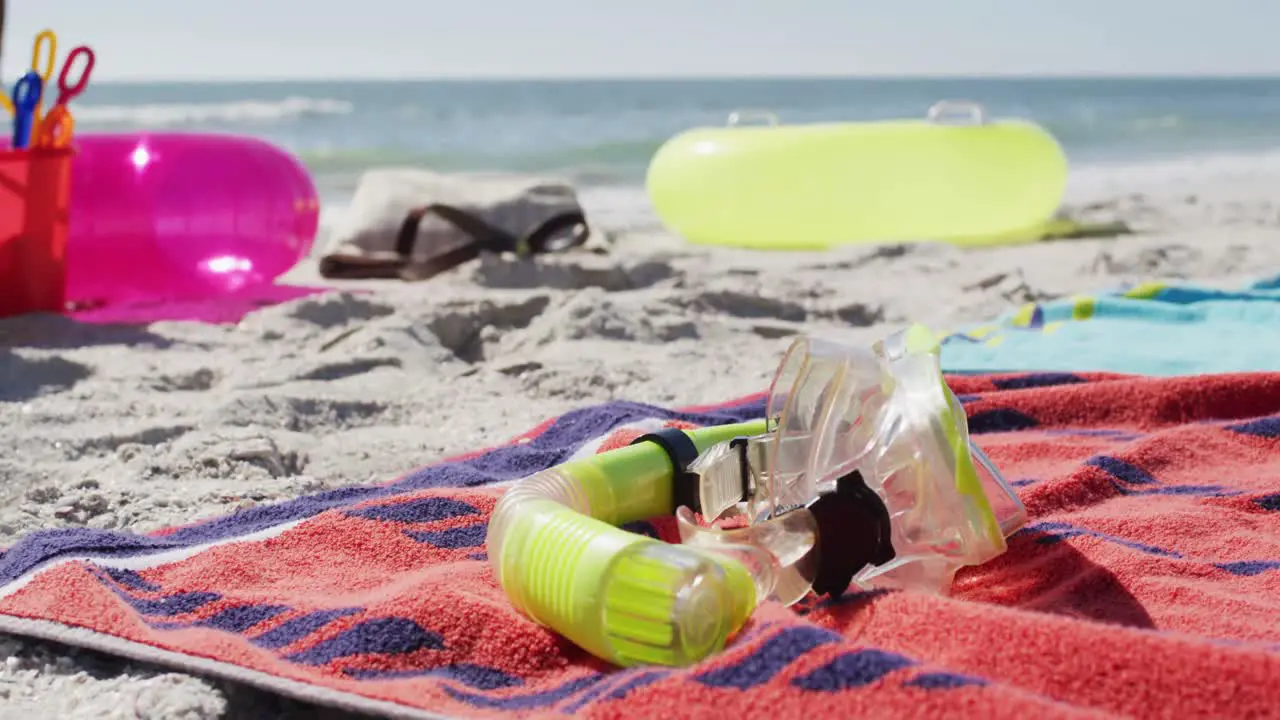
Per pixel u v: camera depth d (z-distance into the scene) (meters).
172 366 2.58
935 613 1.49
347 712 1.51
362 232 3.24
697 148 3.69
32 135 2.72
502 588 1.71
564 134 11.28
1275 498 2.12
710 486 1.88
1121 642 1.35
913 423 1.67
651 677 1.37
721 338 2.81
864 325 2.93
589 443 2.24
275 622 1.69
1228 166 6.60
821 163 3.59
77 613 1.70
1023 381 2.42
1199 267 3.26
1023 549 1.89
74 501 2.20
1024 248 3.54
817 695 1.28
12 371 2.51
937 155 3.60
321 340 2.71
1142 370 2.51
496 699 1.46
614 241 3.64
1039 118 14.41
